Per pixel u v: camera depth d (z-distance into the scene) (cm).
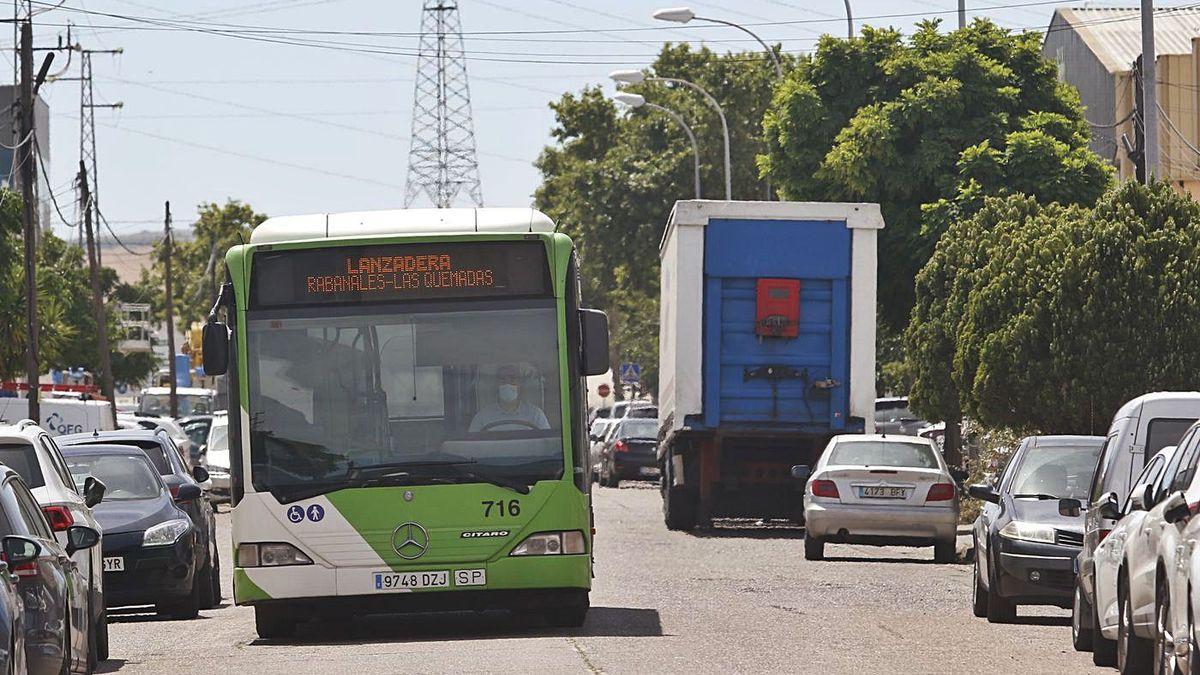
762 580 5634
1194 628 2531
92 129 14562
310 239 3888
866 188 9319
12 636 2473
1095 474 3850
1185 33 15425
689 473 8112
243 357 3856
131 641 4253
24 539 2750
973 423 8569
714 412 7638
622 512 10106
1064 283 6494
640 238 16950
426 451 3812
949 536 6450
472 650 3644
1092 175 9206
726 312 7638
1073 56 15575
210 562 5203
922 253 9238
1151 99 7188
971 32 9644
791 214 7619
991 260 7056
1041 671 3334
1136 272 6397
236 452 3841
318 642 3997
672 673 3219
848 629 4106
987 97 9431
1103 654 3444
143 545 4700
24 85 10338
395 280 3875
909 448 6694
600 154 18588
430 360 3850
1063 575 4228
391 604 3803
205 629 4484
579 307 3969
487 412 3834
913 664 3409
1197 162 13900
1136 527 3136
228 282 3894
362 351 3850
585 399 4006
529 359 3856
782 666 3347
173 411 16938
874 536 6444
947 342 7744
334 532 3794
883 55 9638
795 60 17412
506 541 3797
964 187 9194
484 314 3866
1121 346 6394
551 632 4009
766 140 9844
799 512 8019
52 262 18400
